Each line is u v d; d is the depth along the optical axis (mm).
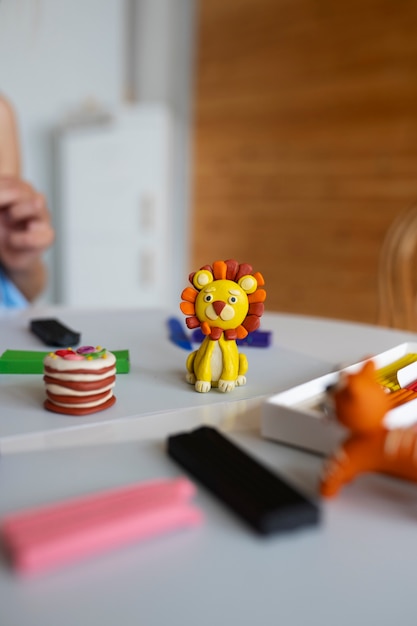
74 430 483
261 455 439
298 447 451
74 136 2393
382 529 345
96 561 305
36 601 276
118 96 2648
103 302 2551
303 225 2299
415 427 445
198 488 384
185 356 724
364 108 2074
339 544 329
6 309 1022
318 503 370
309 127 2230
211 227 2633
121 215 2490
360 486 392
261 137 2389
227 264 587
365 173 2102
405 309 1102
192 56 2625
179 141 2729
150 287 2504
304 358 725
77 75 2492
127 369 646
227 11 2424
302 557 316
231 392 587
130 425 496
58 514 324
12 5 2264
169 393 581
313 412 480
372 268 2121
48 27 2379
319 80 2180
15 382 608
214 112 2539
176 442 424
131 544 321
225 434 480
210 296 577
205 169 2613
